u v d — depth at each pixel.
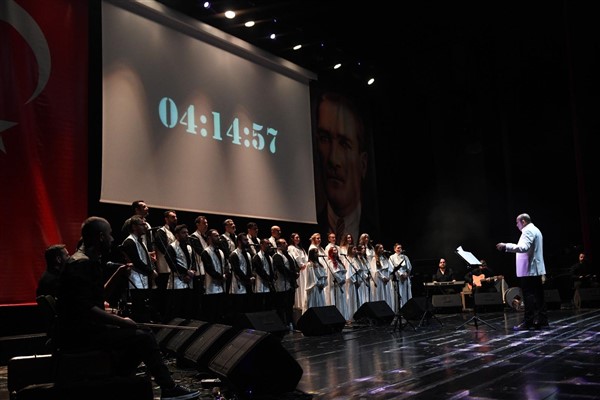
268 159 11.46
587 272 13.00
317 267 10.16
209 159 10.08
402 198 15.51
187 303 7.47
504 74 15.65
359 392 3.88
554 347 5.59
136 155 8.77
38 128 7.41
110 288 3.82
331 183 13.29
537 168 15.61
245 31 11.41
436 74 15.56
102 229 3.55
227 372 3.82
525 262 7.68
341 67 13.85
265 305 9.16
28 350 6.44
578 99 14.52
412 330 8.40
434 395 3.62
